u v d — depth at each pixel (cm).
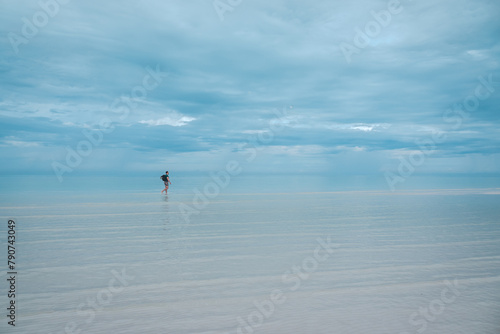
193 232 1198
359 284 680
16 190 3319
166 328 496
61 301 595
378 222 1423
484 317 534
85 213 1648
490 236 1139
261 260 848
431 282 693
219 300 598
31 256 881
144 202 2184
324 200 2400
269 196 2723
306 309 561
